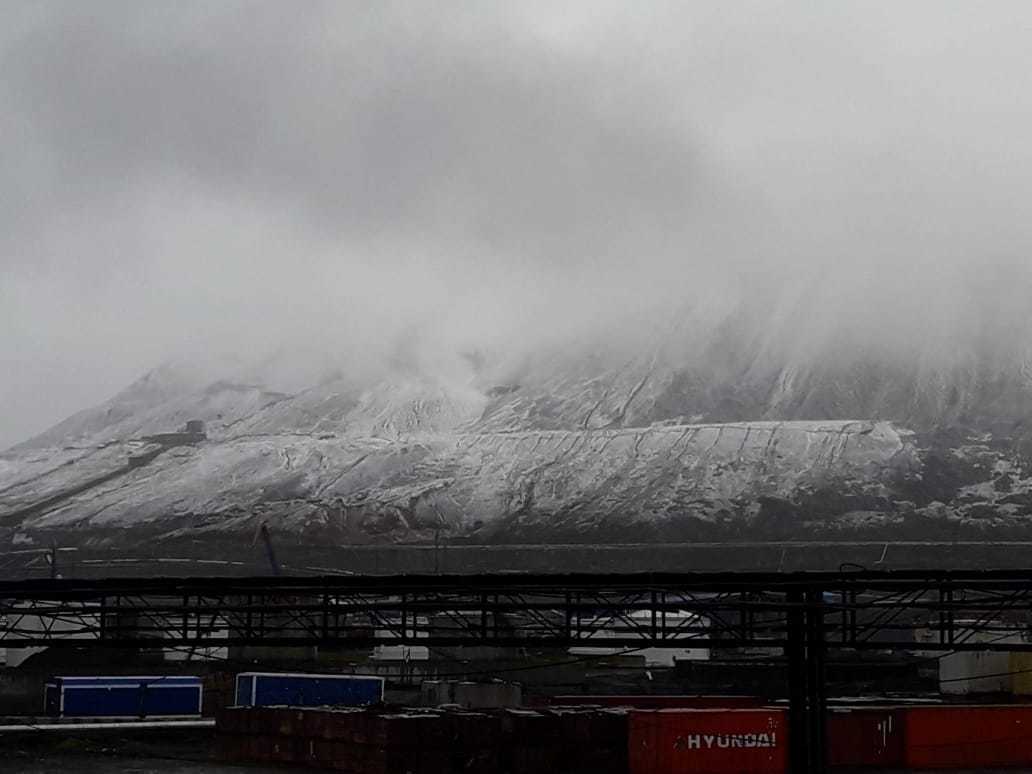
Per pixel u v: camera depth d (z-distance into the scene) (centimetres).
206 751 6688
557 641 4788
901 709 6362
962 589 4709
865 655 9625
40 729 7225
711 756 5875
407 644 4862
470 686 7669
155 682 7856
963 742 6362
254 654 9581
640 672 10019
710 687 9256
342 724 5847
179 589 4988
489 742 5672
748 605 4709
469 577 4869
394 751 5534
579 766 5784
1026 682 8169
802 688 4753
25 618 9075
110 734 7256
